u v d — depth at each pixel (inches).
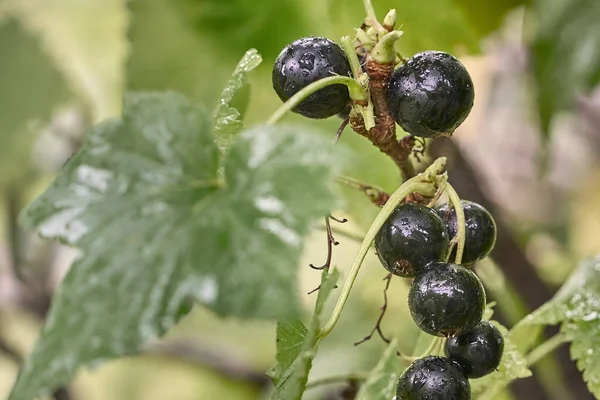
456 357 10.1
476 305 9.6
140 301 8.7
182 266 8.7
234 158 8.9
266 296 8.6
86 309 8.8
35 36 18.9
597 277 11.6
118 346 8.6
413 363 10.0
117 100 18.8
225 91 10.6
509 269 14.1
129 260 8.8
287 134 8.9
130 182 9.1
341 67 9.9
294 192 8.8
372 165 12.2
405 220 9.7
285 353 9.8
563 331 11.5
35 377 8.6
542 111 14.9
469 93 9.9
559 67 14.6
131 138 9.1
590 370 11.3
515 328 11.6
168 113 9.2
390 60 9.9
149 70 14.8
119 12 18.9
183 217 8.9
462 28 13.8
